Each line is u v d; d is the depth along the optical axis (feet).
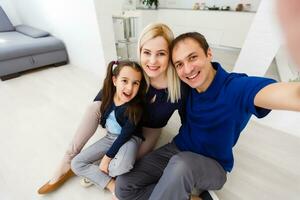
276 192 3.74
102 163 3.61
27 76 8.44
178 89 3.32
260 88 2.25
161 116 3.89
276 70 6.95
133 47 11.21
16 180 3.97
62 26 8.68
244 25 11.01
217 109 2.80
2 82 7.89
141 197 3.28
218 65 2.90
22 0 10.52
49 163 4.34
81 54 8.66
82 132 3.97
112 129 4.04
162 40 2.91
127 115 3.58
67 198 3.66
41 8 9.32
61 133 5.19
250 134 5.09
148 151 4.01
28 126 5.44
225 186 3.83
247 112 2.55
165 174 2.76
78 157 3.70
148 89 3.54
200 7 12.39
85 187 3.84
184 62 2.65
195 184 2.82
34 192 3.75
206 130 3.06
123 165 3.35
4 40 8.59
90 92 7.16
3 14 10.52
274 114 5.15
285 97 1.88
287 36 0.49
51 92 7.16
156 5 13.47
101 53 7.54
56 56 9.20
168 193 2.66
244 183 3.88
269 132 5.16
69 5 7.47
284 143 4.84
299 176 4.06
